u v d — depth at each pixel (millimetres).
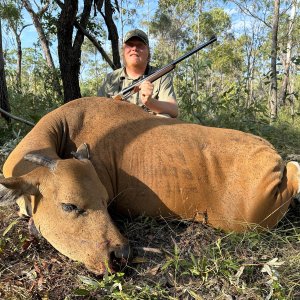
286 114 4984
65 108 1663
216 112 3053
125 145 1582
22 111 3627
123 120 1640
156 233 1545
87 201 1266
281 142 2793
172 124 1664
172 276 1329
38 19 7848
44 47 7945
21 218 1606
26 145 1500
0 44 2992
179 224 1592
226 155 1562
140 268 1359
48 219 1296
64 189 1257
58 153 1605
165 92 2232
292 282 1309
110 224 1285
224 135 1630
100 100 1707
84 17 4059
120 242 1269
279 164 1543
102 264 1247
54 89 5207
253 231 1537
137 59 2291
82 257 1271
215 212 1550
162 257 1412
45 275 1331
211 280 1307
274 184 1511
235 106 3230
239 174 1535
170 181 1543
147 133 1604
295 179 1569
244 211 1526
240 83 3873
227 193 1534
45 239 1470
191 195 1543
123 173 1565
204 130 1651
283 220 1740
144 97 1971
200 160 1552
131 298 1207
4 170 1540
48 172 1306
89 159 1439
